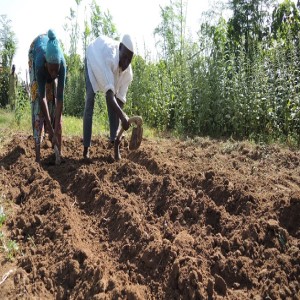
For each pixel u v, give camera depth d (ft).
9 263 11.12
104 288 9.51
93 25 46.73
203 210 12.44
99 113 31.01
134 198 14.20
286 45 26.91
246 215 12.17
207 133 28.55
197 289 9.27
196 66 30.09
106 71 15.94
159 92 31.48
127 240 11.52
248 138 26.25
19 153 19.34
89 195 14.79
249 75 27.81
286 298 9.20
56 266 10.54
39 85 16.76
